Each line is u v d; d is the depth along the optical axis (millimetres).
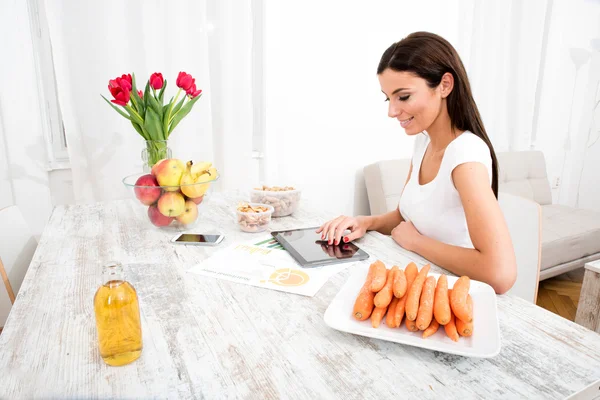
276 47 2330
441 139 1114
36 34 1920
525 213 1195
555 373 572
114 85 1509
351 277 815
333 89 2596
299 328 686
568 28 3408
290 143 2531
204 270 914
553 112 3553
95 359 600
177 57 2074
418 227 1191
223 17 2131
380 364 593
